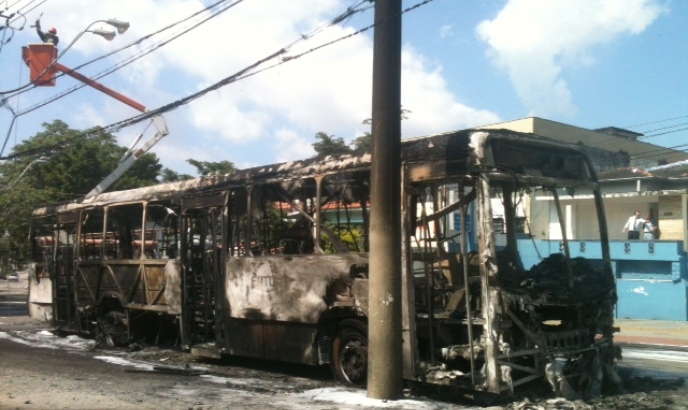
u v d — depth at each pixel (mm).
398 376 8266
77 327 15547
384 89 8281
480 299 8266
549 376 7949
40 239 17500
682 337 17297
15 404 8094
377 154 8281
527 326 7953
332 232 9609
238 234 11250
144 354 12945
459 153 8055
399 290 8258
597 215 9578
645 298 22000
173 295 12461
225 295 11305
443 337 8516
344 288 9305
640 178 24141
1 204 29891
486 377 7645
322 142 28219
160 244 13250
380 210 8242
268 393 8930
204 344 11945
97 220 15109
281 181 10438
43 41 15828
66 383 9625
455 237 8969
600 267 9461
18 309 25906
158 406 8031
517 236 9406
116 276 14133
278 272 10281
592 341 8828
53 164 33500
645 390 9031
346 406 7957
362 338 9188
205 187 11922
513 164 8359
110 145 35562
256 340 10758
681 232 23391
